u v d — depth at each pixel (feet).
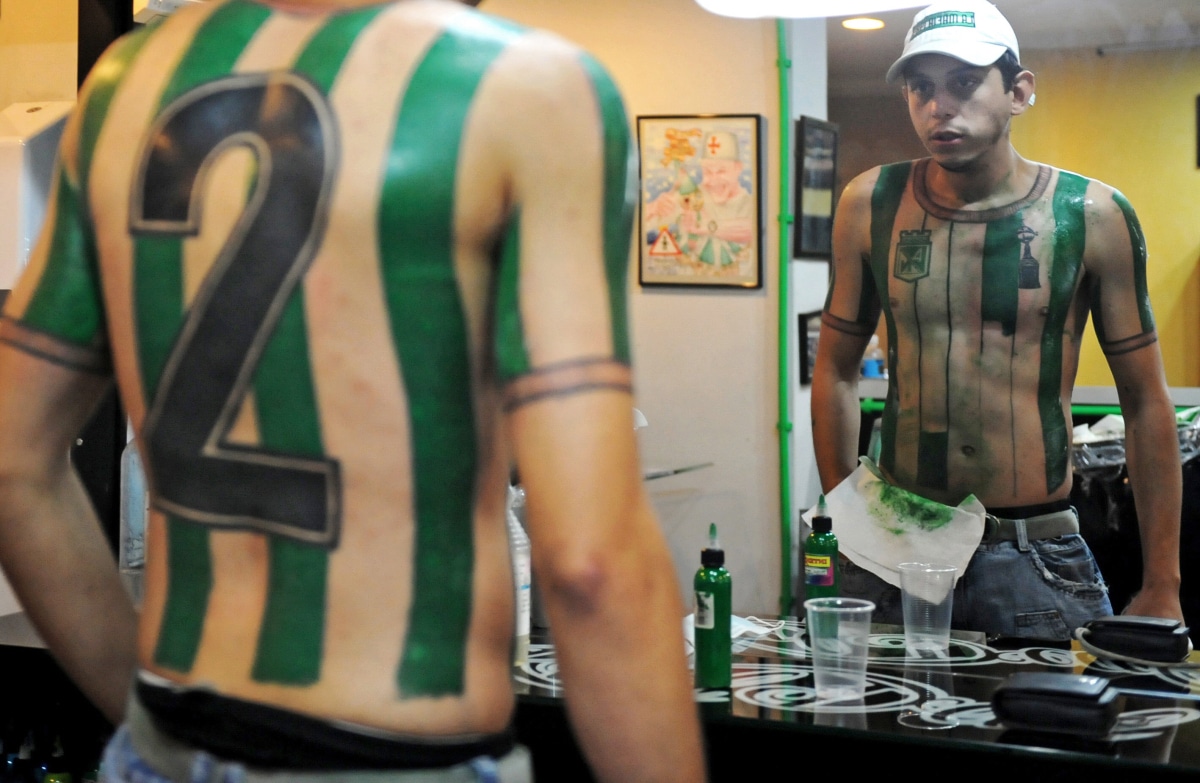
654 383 10.76
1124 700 4.89
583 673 1.95
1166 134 15.85
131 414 2.25
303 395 2.04
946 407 6.57
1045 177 6.47
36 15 7.02
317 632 2.03
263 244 2.05
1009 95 6.37
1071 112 16.16
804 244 10.46
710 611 5.12
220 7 2.28
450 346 2.05
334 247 2.02
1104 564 8.82
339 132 2.03
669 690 1.97
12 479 2.32
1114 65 15.87
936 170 6.67
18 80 7.07
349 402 2.03
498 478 2.19
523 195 2.03
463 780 2.07
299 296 2.03
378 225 2.00
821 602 5.14
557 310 1.99
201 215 2.10
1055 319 6.40
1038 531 6.41
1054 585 6.35
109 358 2.37
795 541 10.52
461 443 2.08
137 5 6.32
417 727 2.03
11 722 5.81
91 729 5.87
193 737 2.10
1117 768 4.16
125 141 2.22
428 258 2.02
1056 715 4.44
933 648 5.65
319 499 2.04
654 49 10.50
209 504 2.12
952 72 6.30
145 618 2.22
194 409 2.12
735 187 10.39
